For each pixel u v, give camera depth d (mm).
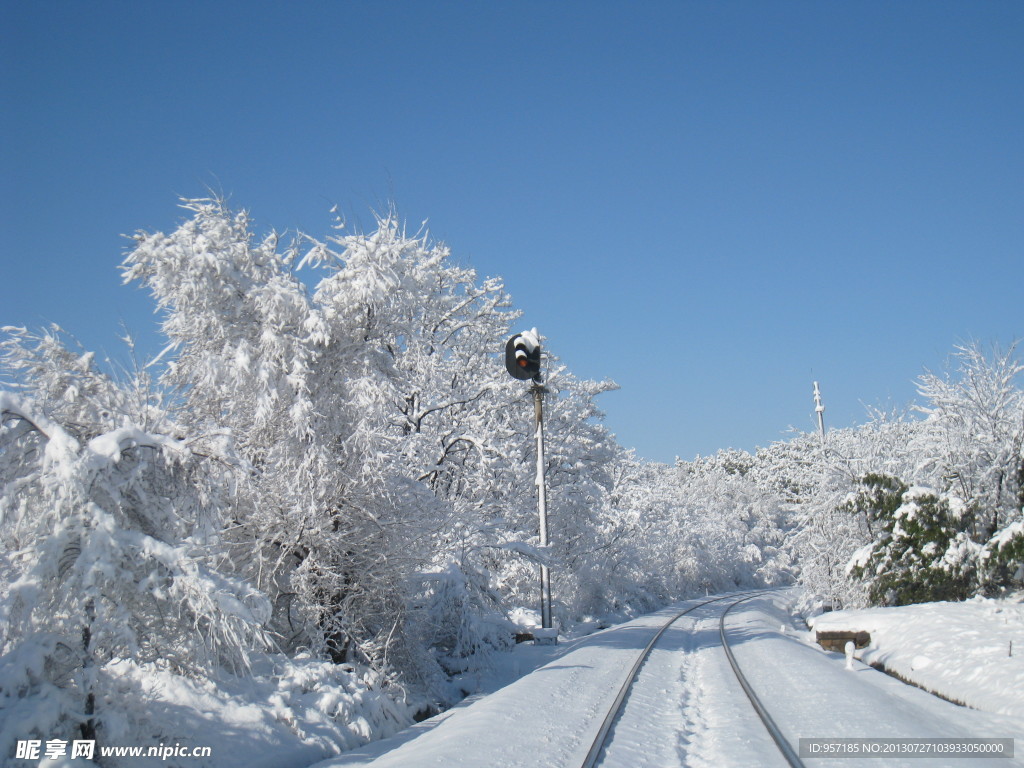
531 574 31016
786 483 84188
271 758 10344
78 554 8867
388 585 15883
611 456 36719
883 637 19938
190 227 15305
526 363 23828
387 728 13492
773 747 9555
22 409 8844
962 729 10742
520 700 12672
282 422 15406
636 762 9188
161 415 10680
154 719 9484
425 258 18578
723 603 47781
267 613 9859
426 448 22625
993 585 22562
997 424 23609
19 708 8188
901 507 23203
